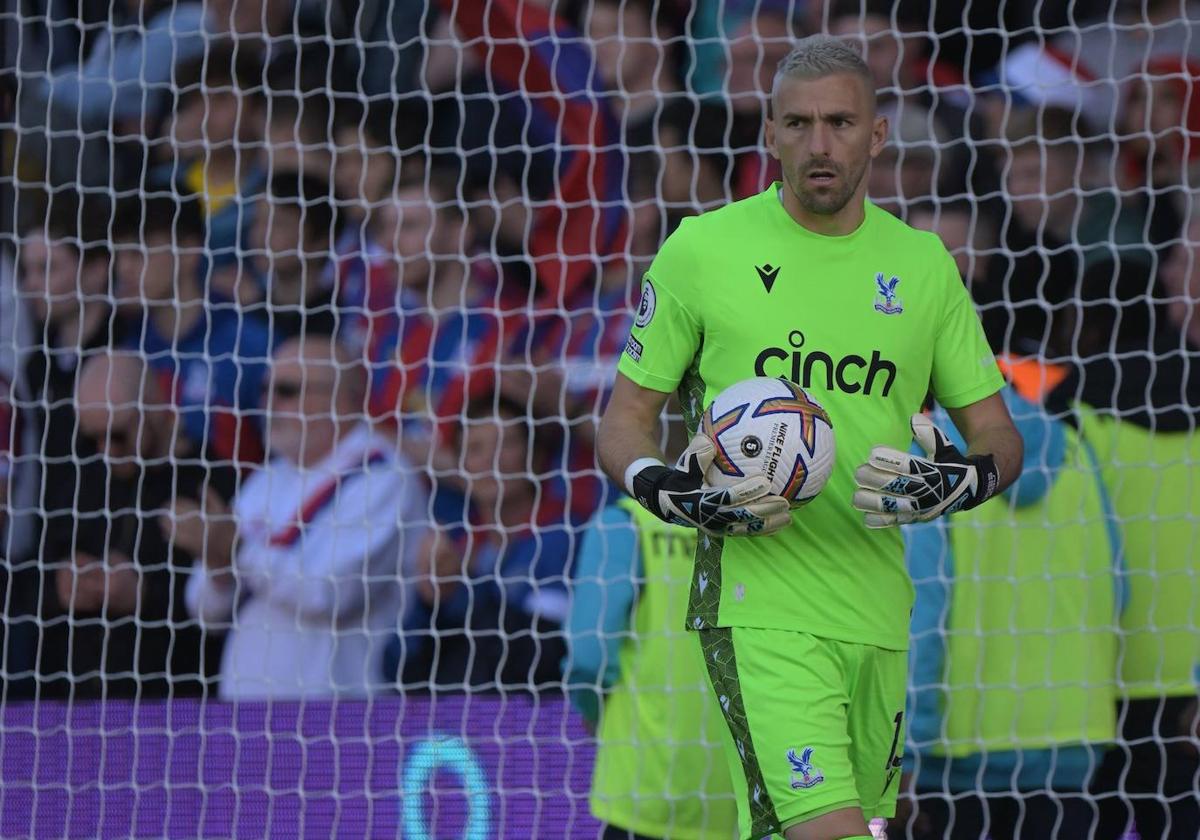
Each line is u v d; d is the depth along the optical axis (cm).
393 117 2339
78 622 2066
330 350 2153
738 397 1131
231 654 2008
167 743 1983
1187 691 1636
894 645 1226
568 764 1916
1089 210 2209
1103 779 1669
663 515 1126
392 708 1972
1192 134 2209
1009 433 1233
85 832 1941
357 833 1919
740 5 2452
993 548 1551
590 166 2316
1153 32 2477
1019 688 1552
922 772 1580
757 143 2406
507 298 2330
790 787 1161
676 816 1491
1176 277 1938
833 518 1199
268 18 2511
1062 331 2011
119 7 2508
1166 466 1636
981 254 2134
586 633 1505
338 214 2361
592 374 2206
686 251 1219
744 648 1194
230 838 1936
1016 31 2388
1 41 2470
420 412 2189
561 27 2512
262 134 2459
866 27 2458
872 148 1187
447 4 2509
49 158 2369
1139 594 1628
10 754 1997
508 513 2089
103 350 2223
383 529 2039
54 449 2214
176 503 2186
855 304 1204
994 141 2109
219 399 2280
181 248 2362
